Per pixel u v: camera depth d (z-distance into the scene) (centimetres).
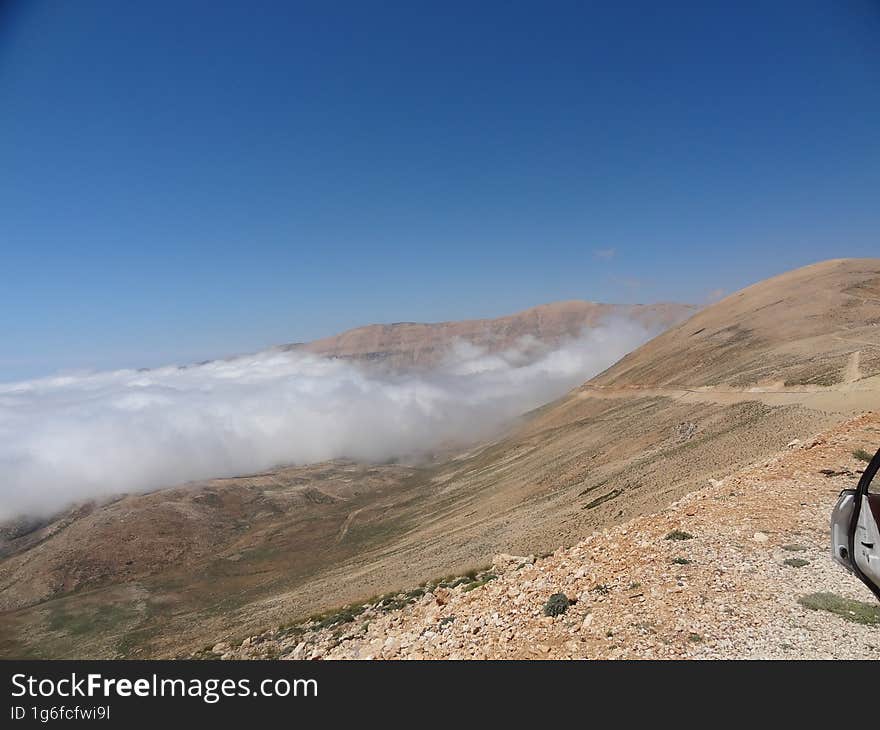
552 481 9175
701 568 1235
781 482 1823
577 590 1309
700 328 17112
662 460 6350
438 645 1264
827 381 6506
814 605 992
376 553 11619
